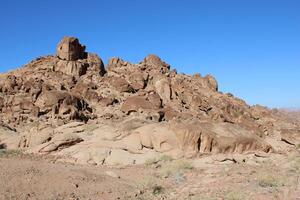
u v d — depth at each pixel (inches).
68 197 592.4
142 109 1771.7
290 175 709.3
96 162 1009.5
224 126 1134.4
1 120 1681.8
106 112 1807.3
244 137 1065.5
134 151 1054.4
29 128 1544.0
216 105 2132.1
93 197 609.3
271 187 638.5
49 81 2068.2
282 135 1670.8
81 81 2132.1
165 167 901.8
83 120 1696.6
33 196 574.2
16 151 1124.5
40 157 1054.4
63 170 726.5
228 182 715.4
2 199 542.0
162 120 1733.5
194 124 1099.3
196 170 872.3
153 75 2251.5
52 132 1280.8
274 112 2647.6
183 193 669.3
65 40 2313.0
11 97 1865.2
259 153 1033.5
